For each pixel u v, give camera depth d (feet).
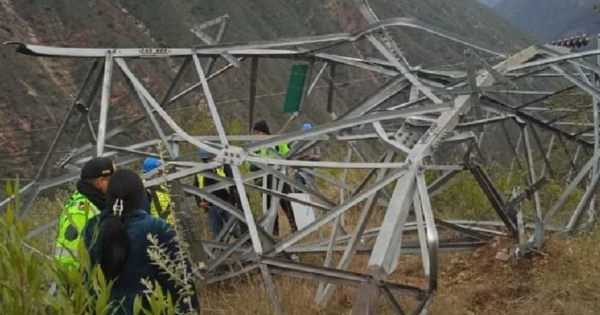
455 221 30.63
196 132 46.21
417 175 19.98
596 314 20.51
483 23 393.09
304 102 27.68
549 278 22.80
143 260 14.35
